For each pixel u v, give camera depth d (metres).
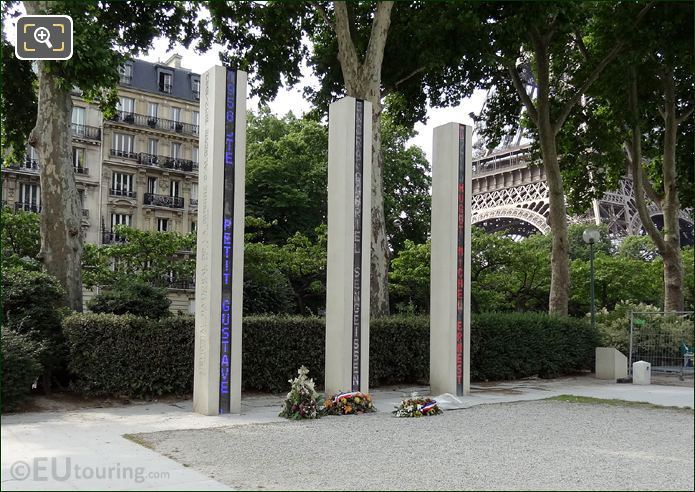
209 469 7.48
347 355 13.12
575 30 22.09
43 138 16.14
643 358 20.97
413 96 24.02
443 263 15.01
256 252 30.09
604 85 24.73
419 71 21.16
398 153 41.69
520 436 9.98
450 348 14.78
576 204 28.67
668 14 21.06
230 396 11.95
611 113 26.22
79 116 53.53
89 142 53.56
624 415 12.41
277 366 14.83
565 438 9.88
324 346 15.52
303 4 21.48
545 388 17.16
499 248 33.94
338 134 13.52
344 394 12.42
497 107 26.86
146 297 15.75
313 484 6.84
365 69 18.77
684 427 11.09
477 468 7.72
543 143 22.84
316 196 41.38
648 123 28.83
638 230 56.72
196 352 12.13
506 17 19.97
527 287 37.53
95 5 16.20
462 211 15.13
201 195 12.14
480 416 12.05
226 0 20.44
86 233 52.84
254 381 14.66
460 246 15.08
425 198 41.66
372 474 7.33
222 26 21.08
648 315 21.23
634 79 24.66
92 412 11.92
